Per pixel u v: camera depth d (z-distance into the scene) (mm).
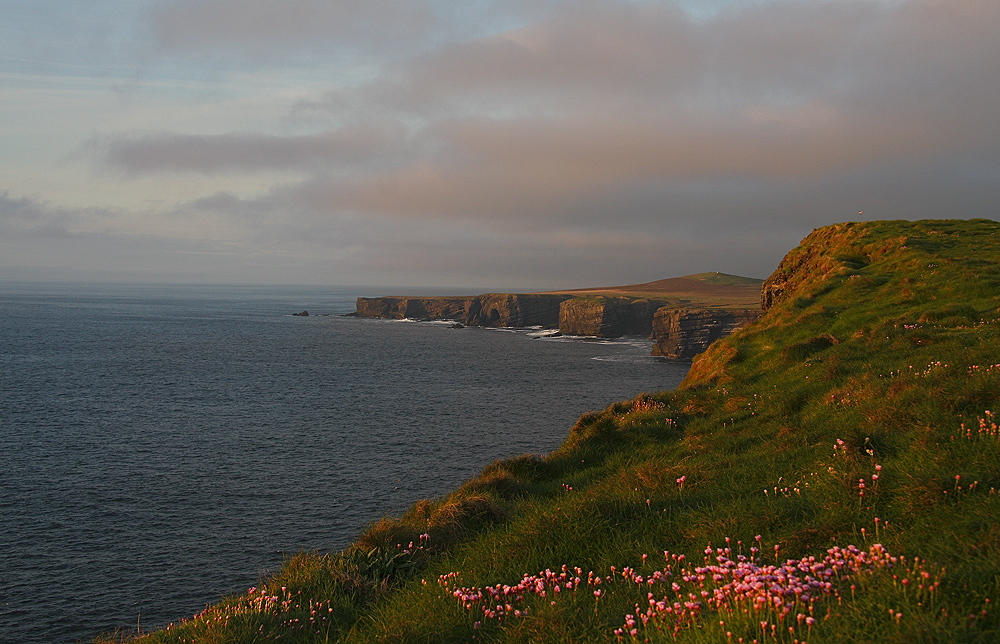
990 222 36750
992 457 7902
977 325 18391
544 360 155750
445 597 7344
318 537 39031
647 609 6125
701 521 8273
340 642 7078
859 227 38438
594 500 9445
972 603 4773
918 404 11000
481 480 14992
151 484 49500
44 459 56750
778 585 5219
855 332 21328
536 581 6703
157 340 188750
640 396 20688
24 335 192875
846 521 7344
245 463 55875
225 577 33625
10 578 33469
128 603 30938
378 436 67375
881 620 4820
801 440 12375
